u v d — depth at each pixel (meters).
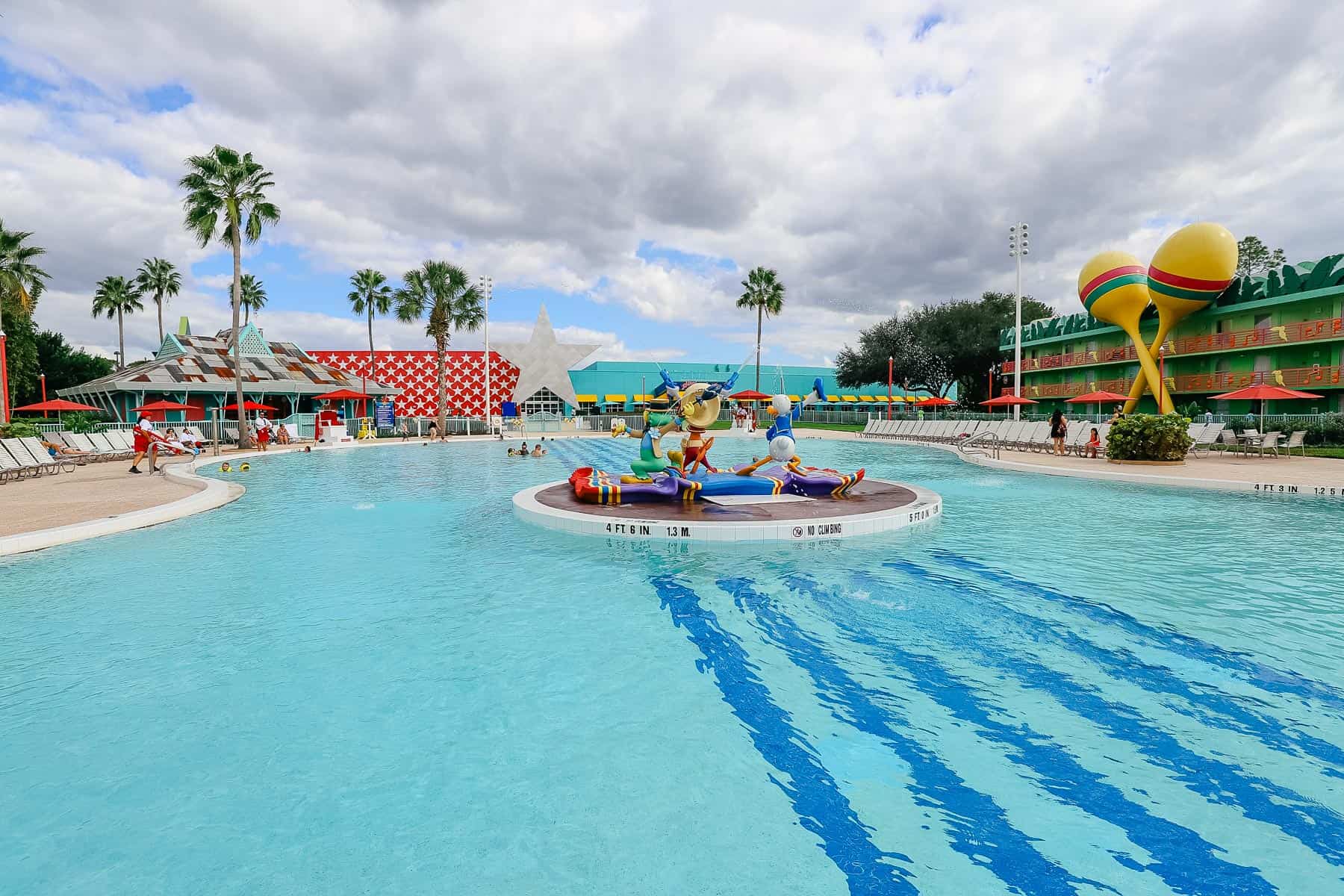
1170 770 3.47
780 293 52.44
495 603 6.38
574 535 9.73
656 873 2.71
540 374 56.34
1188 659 4.93
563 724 4.00
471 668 4.82
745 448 32.34
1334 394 29.00
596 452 29.52
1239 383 32.25
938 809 3.15
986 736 3.83
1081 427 23.44
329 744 3.78
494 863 2.78
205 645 5.30
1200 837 2.93
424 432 41.94
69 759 3.64
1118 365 40.56
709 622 5.81
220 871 2.74
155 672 4.78
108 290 54.78
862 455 26.05
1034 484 15.64
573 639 5.40
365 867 2.76
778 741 3.79
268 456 25.94
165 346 41.88
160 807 3.20
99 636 5.52
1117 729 3.90
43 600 6.55
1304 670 4.71
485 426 44.09
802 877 2.68
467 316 44.16
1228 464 18.61
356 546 9.00
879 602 6.37
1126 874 2.70
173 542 9.31
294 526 10.59
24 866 2.79
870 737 3.82
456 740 3.81
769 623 5.75
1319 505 12.01
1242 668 4.75
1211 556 8.19
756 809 3.15
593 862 2.78
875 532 9.70
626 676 4.68
